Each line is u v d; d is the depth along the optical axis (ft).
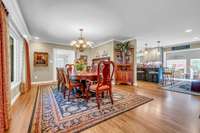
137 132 5.36
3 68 5.51
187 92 13.43
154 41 21.12
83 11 9.47
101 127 5.77
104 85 8.89
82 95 11.59
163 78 21.13
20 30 11.39
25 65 13.78
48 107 8.50
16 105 8.93
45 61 20.34
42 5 8.50
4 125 5.49
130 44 19.43
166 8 8.92
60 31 14.76
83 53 24.77
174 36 17.42
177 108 8.36
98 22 11.83
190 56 23.09
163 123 6.19
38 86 16.92
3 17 5.63
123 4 8.37
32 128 5.66
